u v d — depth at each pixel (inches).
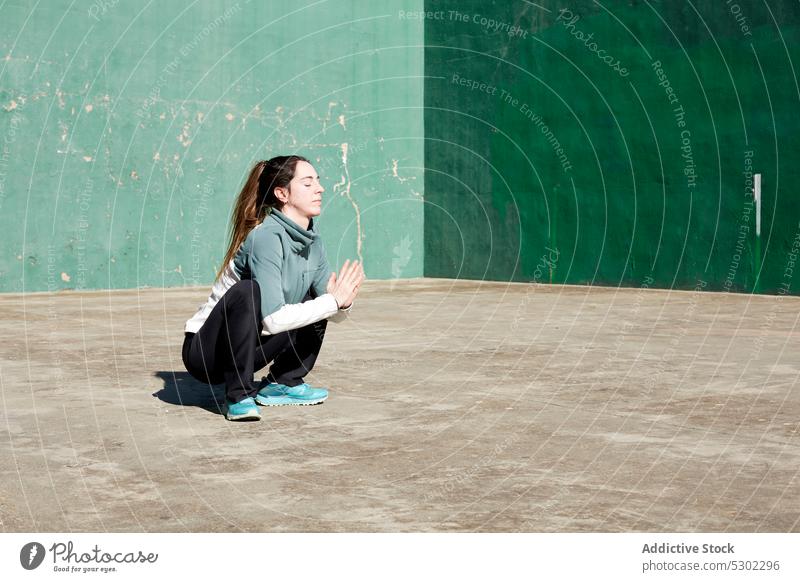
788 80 350.6
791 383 137.5
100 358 167.3
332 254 466.3
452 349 180.9
